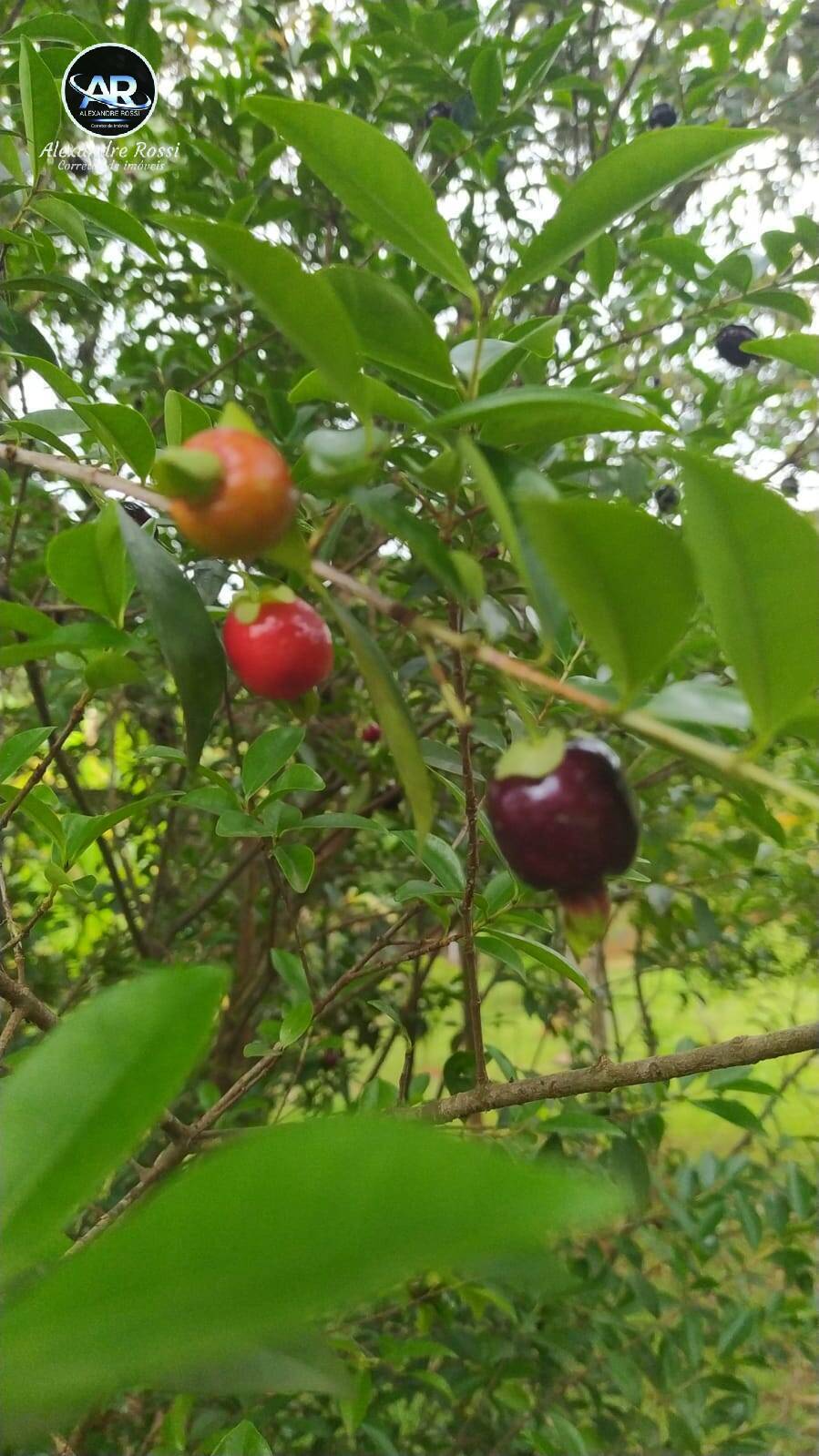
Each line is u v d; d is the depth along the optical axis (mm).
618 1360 362
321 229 468
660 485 445
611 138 511
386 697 121
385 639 443
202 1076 471
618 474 380
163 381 438
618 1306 385
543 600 128
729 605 107
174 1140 209
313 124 131
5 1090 63
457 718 118
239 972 547
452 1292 367
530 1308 365
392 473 213
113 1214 198
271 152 387
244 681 149
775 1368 436
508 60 527
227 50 549
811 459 562
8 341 316
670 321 388
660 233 434
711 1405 394
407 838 231
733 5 590
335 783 487
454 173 478
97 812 468
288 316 114
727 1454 375
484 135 418
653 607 105
